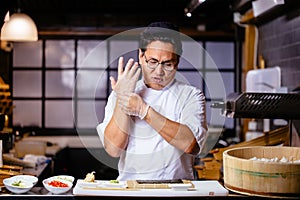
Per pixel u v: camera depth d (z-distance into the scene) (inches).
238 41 272.7
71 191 95.6
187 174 105.7
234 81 297.0
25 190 93.6
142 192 89.7
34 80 298.2
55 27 286.8
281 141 161.0
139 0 263.6
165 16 276.4
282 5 173.8
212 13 273.3
